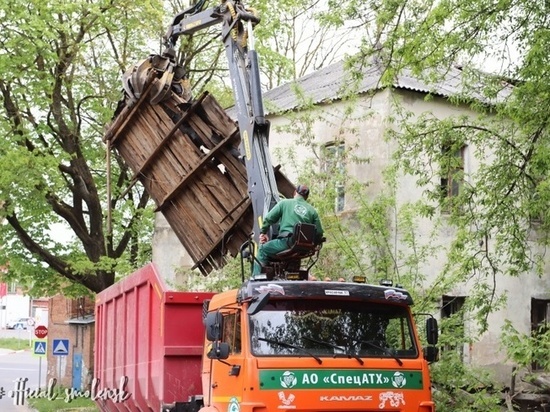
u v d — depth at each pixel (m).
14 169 22.36
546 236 13.56
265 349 8.55
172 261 24.55
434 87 17.94
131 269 23.78
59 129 24.30
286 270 9.96
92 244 25.70
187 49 25.78
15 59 22.17
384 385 8.77
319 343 8.73
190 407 10.35
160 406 10.70
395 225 15.70
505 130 13.27
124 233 26.17
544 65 12.13
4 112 23.33
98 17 23.30
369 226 15.21
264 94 25.92
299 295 8.80
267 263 10.00
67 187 25.34
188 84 13.95
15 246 25.69
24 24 21.44
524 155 12.68
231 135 12.94
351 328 8.91
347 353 8.76
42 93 23.20
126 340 12.75
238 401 8.49
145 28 24.58
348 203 18.73
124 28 24.66
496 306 13.23
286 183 12.45
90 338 34.81
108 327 14.11
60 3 22.12
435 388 12.45
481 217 12.74
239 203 12.83
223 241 13.12
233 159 13.00
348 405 8.56
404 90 19.05
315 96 21.05
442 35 12.71
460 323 12.97
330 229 15.00
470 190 12.87
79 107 24.62
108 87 24.78
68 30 22.58
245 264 15.08
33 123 24.06
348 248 14.45
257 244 10.91
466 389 12.88
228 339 9.03
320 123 20.44
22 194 23.58
